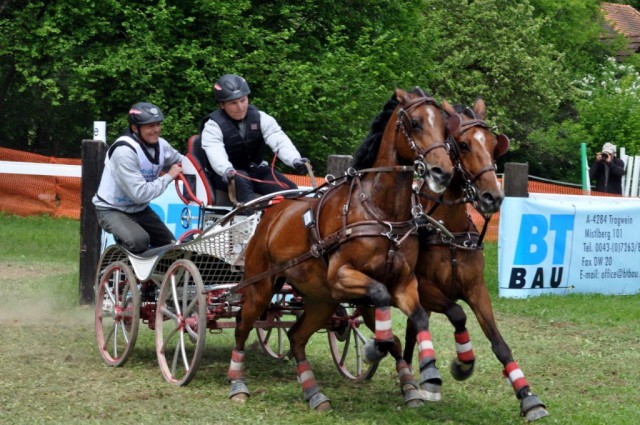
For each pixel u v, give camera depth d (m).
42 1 18.58
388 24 21.91
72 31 18.08
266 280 6.85
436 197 6.45
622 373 8.09
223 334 9.67
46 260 13.88
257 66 18.58
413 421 6.30
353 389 7.36
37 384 6.97
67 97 20.23
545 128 31.64
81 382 7.12
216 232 7.17
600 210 12.66
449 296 6.53
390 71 20.00
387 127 6.18
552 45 32.00
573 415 6.53
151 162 7.92
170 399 6.67
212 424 6.02
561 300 11.91
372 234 6.03
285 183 8.11
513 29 30.94
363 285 5.97
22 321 9.72
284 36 18.84
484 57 30.00
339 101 19.09
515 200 11.92
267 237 6.82
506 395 7.21
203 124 7.93
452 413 6.55
